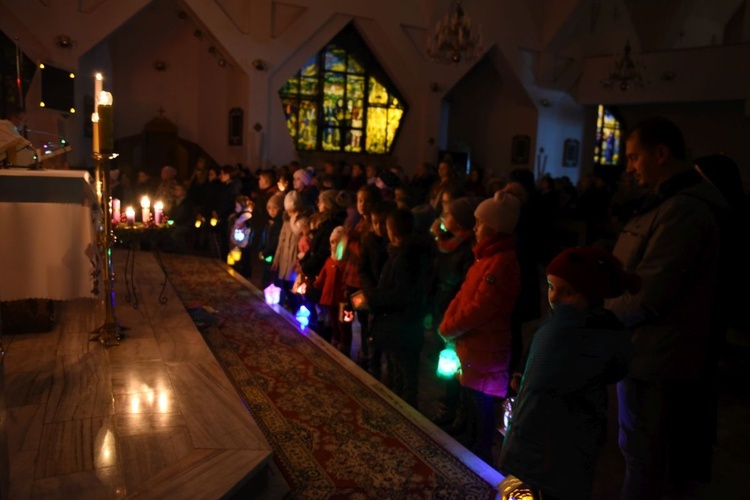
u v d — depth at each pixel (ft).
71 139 41.11
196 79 56.49
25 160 12.39
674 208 7.74
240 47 47.39
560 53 60.59
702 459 9.23
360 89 56.59
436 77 55.67
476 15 55.62
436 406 13.79
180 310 15.24
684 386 8.46
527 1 57.93
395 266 11.86
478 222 10.05
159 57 55.21
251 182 39.73
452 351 12.15
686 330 7.87
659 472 8.14
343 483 8.43
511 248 9.87
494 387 10.05
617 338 6.31
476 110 66.44
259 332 15.29
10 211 10.50
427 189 33.58
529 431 6.29
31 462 7.66
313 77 54.95
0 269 10.47
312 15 49.34
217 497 7.05
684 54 54.60
